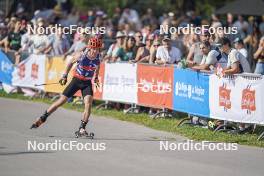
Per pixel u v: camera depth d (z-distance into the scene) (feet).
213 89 83.56
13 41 121.80
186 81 88.17
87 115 77.10
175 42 115.14
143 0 193.47
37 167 60.13
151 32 113.09
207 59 87.45
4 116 91.71
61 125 85.20
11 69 120.06
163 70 92.32
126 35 107.34
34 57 115.34
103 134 79.77
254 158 67.87
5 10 157.69
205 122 87.40
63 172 58.34
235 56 81.76
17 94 117.80
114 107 102.58
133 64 97.35
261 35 134.21
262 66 93.04
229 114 81.56
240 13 120.57
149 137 78.48
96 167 60.80
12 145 70.28
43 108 100.99
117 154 67.36
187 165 63.16
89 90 77.51
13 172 57.82
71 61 77.71
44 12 148.05
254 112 78.74
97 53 77.51
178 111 91.40
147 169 60.70
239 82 80.23
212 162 65.10
